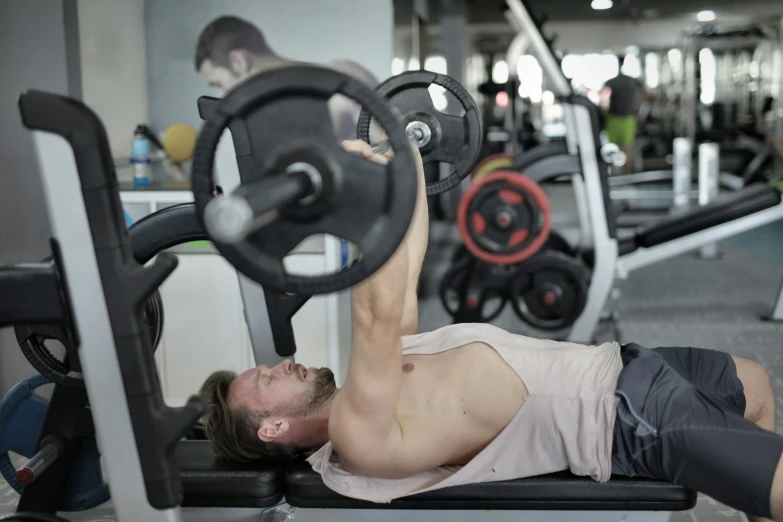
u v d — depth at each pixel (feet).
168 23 10.78
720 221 12.91
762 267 18.98
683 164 20.80
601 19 41.32
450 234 23.85
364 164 3.52
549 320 12.63
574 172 12.28
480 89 26.43
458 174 6.65
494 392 5.24
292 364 5.84
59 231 4.19
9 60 9.52
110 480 4.42
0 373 9.76
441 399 5.25
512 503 5.26
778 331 13.21
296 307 6.69
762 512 4.73
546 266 12.30
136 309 4.27
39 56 9.59
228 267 9.52
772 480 4.66
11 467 6.87
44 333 5.98
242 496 5.44
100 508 7.39
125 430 4.37
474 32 38.37
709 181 18.85
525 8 12.14
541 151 12.44
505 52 38.27
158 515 4.42
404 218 3.53
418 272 6.10
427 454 5.17
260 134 3.55
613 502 5.21
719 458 4.83
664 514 5.23
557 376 5.32
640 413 5.11
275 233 3.56
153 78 10.96
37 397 6.81
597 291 12.34
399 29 20.66
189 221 5.80
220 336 9.63
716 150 18.78
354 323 4.72
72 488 7.07
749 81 40.16
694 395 5.16
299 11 10.42
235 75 10.80
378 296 4.56
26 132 9.55
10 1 9.47
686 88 38.42
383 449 5.00
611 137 28.35
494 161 18.07
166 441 4.34
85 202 4.17
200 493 5.46
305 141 3.51
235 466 5.64
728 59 40.37
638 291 16.65
